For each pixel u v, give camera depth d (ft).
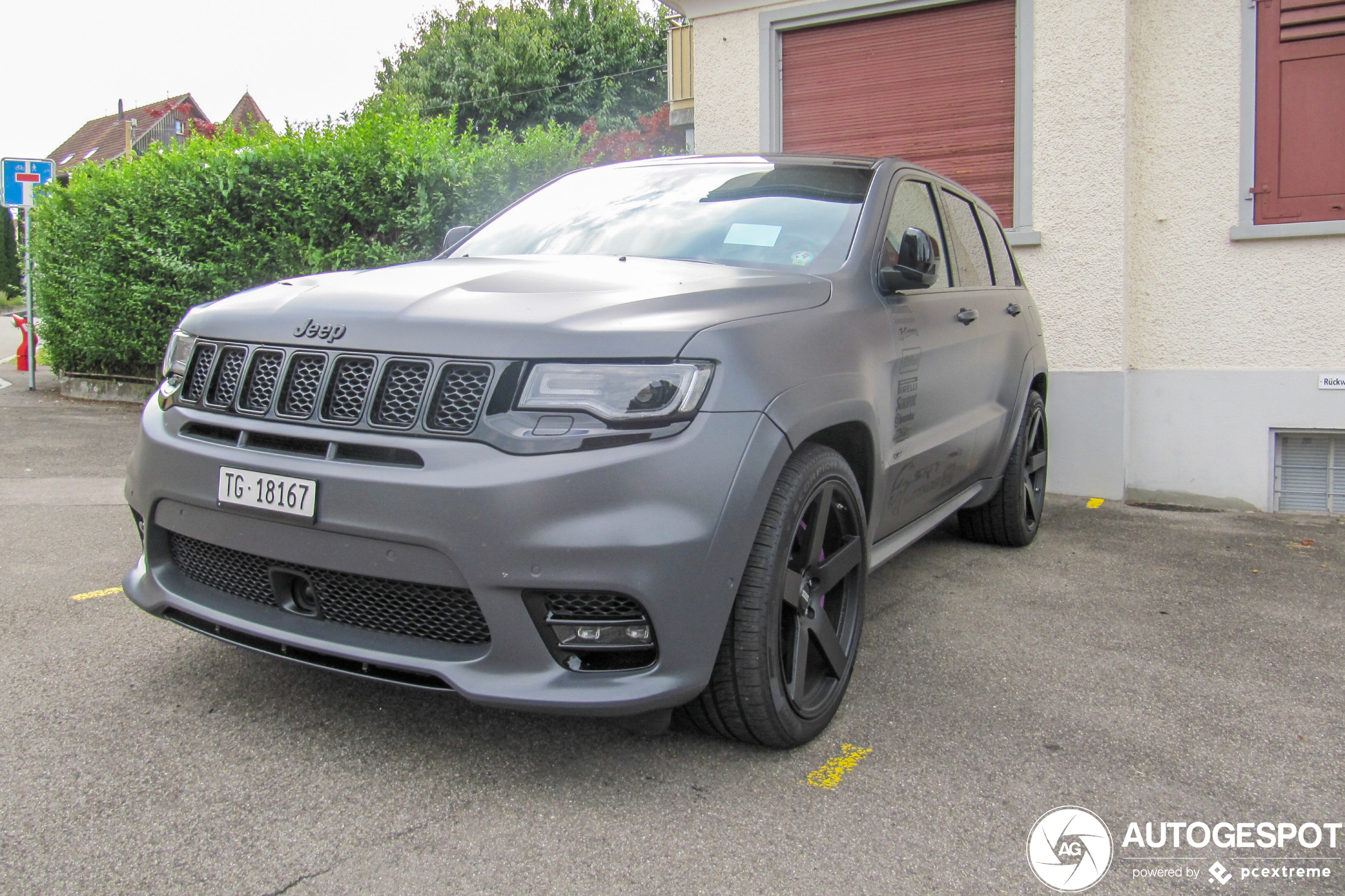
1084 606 13.19
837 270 9.99
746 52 24.20
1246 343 19.92
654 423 7.12
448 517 6.94
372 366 7.45
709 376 7.38
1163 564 15.55
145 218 29.76
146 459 8.61
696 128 24.99
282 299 8.51
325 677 9.71
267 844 6.81
